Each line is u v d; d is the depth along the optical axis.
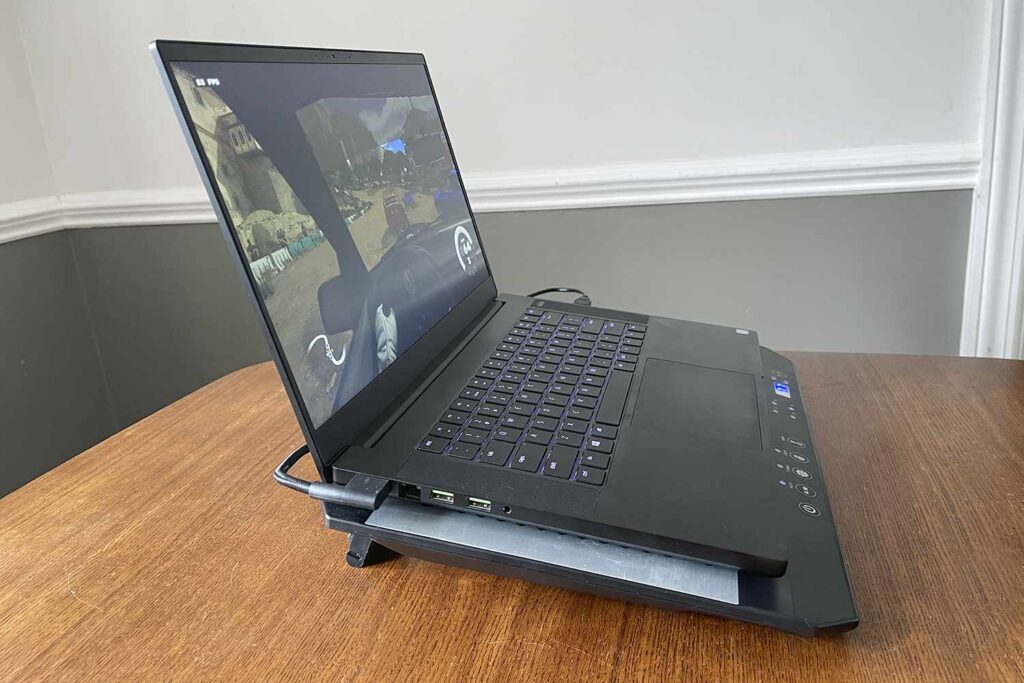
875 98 1.04
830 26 1.02
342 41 1.14
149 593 0.46
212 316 1.36
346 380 0.48
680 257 1.18
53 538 0.52
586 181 1.15
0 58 1.19
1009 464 0.55
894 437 0.60
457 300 0.67
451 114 1.15
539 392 0.56
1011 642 0.39
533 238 1.21
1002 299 1.08
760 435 0.52
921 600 0.43
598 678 0.39
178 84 0.40
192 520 0.54
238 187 0.43
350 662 0.40
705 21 1.05
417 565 0.48
